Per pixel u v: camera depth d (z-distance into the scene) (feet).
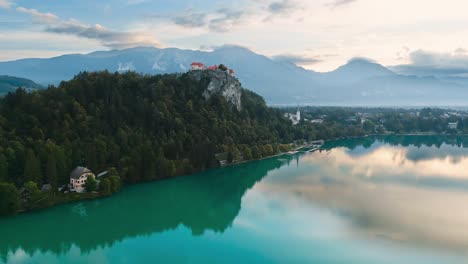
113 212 489.26
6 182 477.36
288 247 375.25
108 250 377.71
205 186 618.85
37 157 512.63
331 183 627.46
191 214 486.38
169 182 635.66
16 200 446.19
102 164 595.88
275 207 500.33
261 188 601.62
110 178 554.46
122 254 368.07
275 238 398.01
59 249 381.81
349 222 438.81
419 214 464.24
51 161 508.53
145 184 614.75
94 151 583.99
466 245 375.66
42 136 605.73
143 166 623.77
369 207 493.36
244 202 525.34
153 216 478.59
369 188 591.37
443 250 364.79
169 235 414.82
